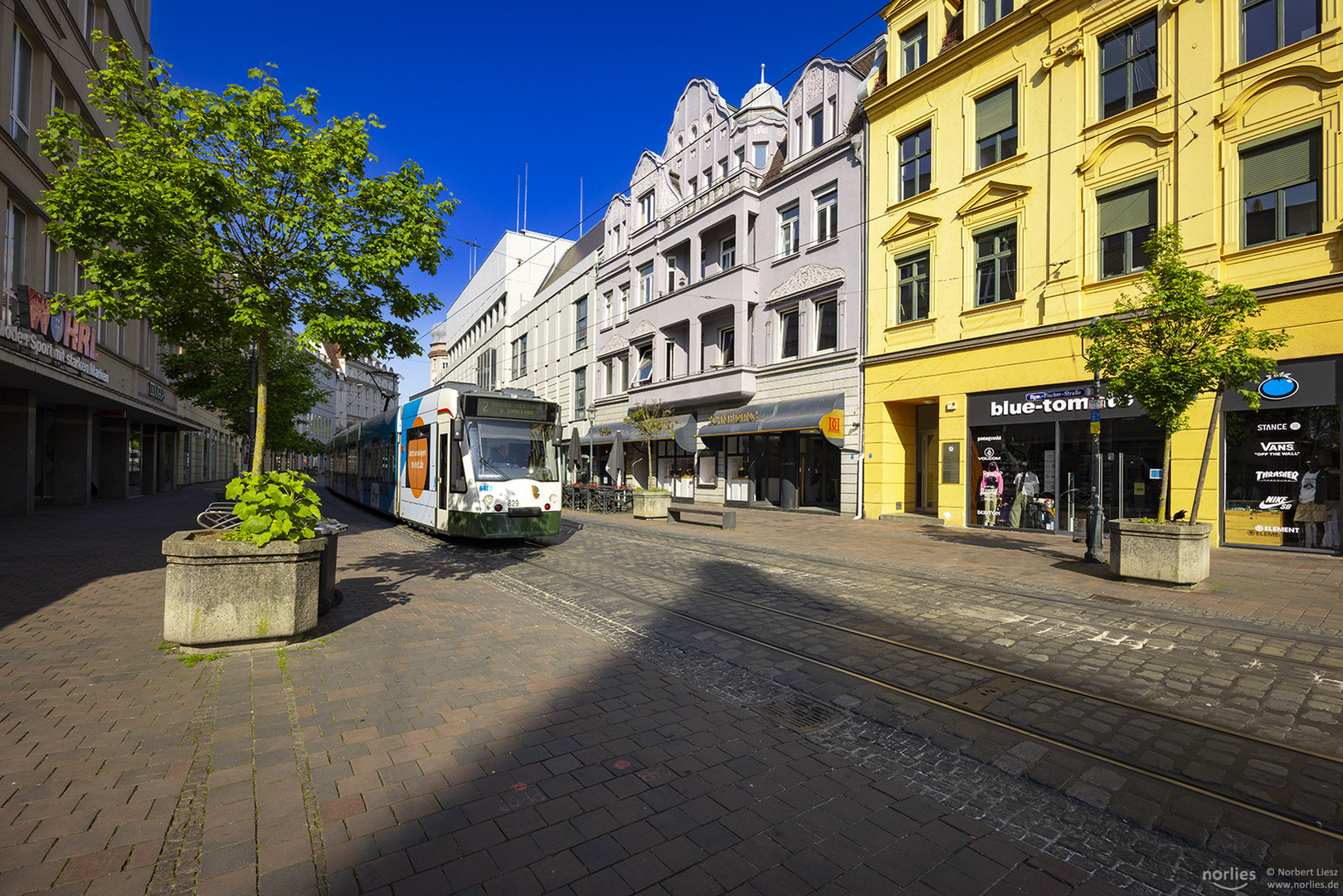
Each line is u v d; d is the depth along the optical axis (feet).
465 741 12.25
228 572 16.78
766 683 15.93
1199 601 24.73
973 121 52.26
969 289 52.03
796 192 67.82
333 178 20.94
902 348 56.85
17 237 45.68
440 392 41.04
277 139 20.42
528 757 11.67
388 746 11.94
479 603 23.80
